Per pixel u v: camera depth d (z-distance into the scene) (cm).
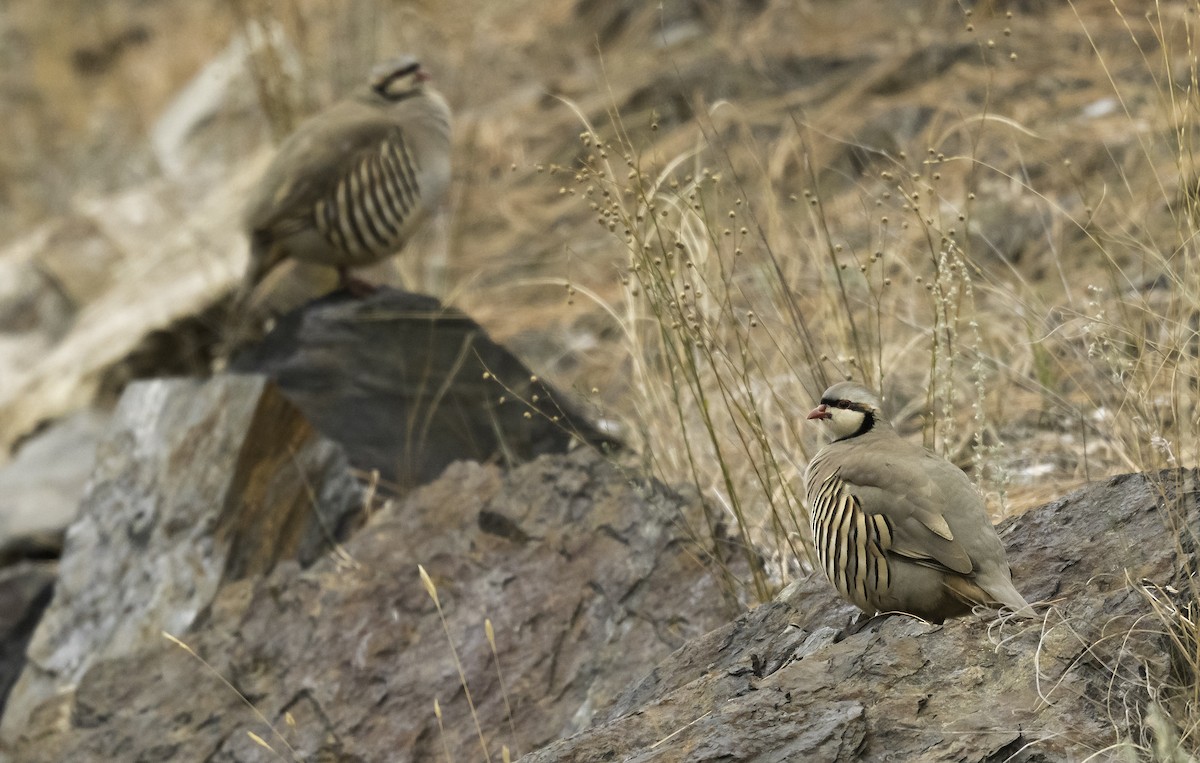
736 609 1045
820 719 690
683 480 1208
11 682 1430
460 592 1121
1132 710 677
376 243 1473
